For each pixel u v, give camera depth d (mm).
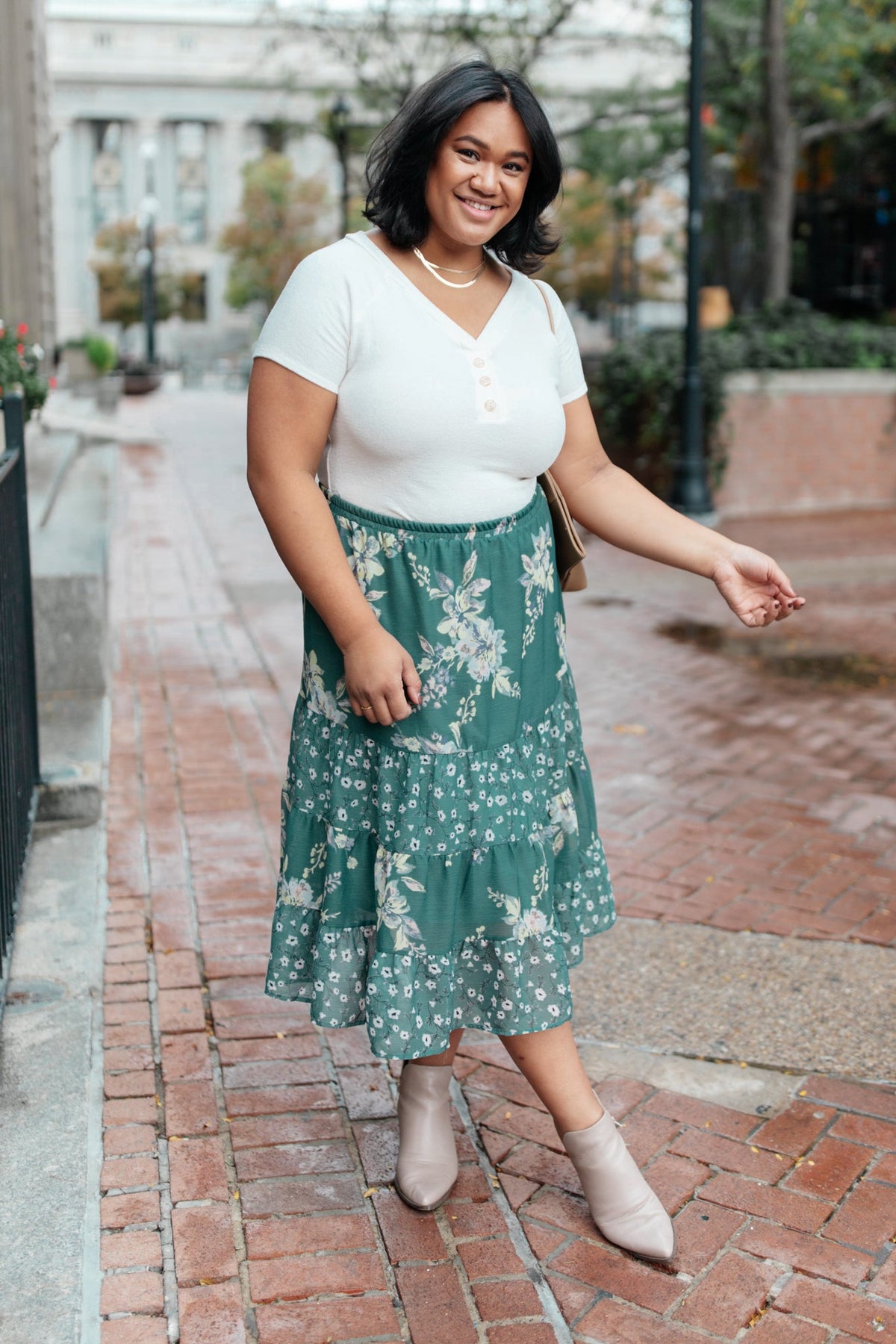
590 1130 2096
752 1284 2010
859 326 12547
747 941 3266
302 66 23969
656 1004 2938
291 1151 2338
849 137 17500
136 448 16188
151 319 35688
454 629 1933
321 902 2066
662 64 19125
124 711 5152
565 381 2111
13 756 3150
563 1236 2121
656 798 4312
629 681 5848
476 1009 2059
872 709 5406
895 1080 2623
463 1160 2328
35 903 3305
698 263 10086
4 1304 1898
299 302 1856
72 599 4906
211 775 4383
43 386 6504
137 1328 1874
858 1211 2199
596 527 2186
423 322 1872
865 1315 1947
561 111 18984
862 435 11438
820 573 8398
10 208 11742
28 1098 2434
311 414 1872
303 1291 1976
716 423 10797
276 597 7426
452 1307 1949
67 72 61875
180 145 64562
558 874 2166
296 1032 2744
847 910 3451
